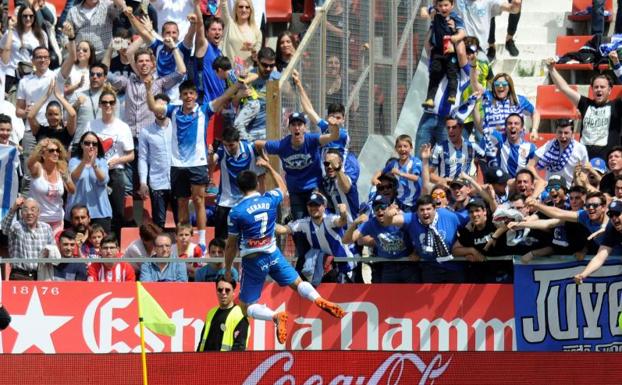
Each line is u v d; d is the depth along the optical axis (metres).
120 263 48.78
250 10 64.06
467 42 56.84
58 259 46.09
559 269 45.38
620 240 43.88
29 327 46.56
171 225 56.31
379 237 46.69
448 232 46.06
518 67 64.56
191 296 46.78
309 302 46.75
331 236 47.25
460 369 43.94
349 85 56.62
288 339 46.78
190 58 59.25
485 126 55.69
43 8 65.62
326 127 51.75
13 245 50.56
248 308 44.09
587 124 55.88
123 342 46.59
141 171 55.59
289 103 53.25
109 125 55.97
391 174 49.97
